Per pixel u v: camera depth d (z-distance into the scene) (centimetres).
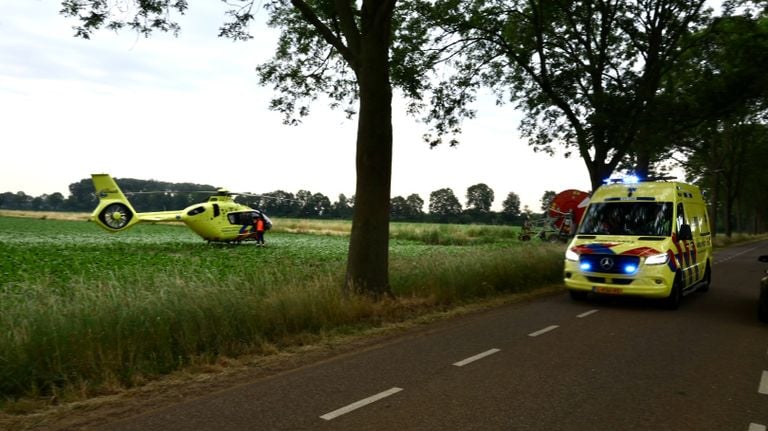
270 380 568
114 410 477
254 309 753
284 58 1297
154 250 2425
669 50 1883
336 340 758
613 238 1104
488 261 1304
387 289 1021
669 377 587
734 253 3153
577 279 1087
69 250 2308
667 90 2066
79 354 562
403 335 799
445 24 1631
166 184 13562
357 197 1016
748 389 546
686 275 1130
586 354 687
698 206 1342
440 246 3241
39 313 602
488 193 14488
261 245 2969
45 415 462
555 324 891
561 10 1878
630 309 1053
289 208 13575
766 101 1859
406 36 1395
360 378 575
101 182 2859
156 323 647
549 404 496
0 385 504
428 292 1084
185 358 636
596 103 1697
